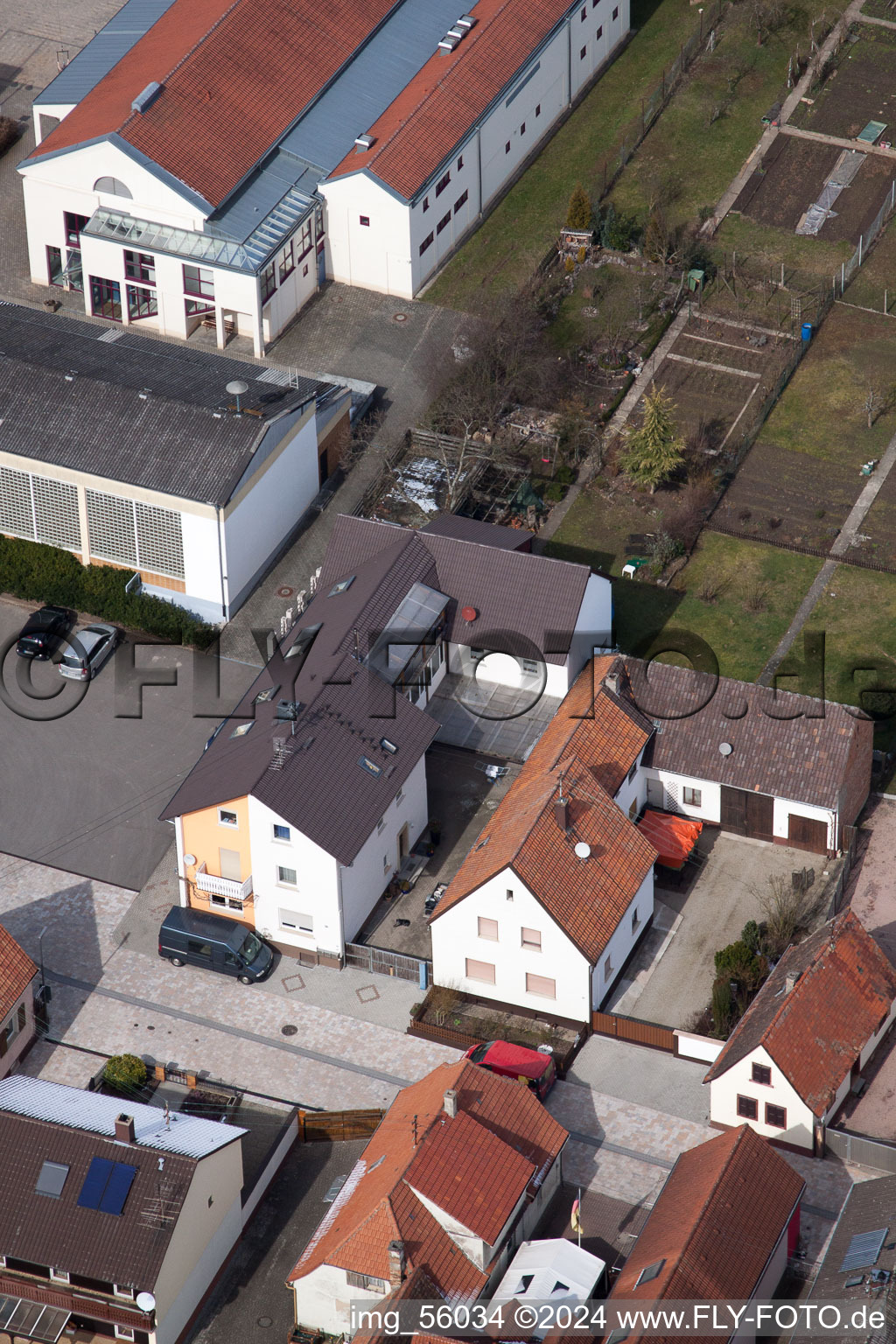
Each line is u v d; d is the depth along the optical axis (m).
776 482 113.25
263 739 88.56
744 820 93.19
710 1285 70.19
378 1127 78.81
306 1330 74.50
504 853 83.88
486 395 116.12
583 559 108.94
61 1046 85.38
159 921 90.88
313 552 109.00
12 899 91.75
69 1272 72.38
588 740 90.62
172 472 102.81
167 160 117.44
